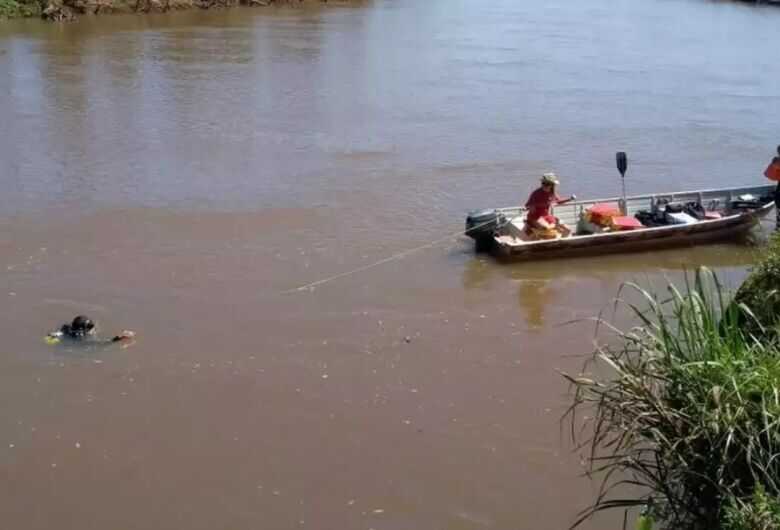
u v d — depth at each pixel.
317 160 21.61
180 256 15.41
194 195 18.80
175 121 24.92
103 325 12.75
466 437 10.13
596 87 30.98
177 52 34.91
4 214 17.33
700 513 6.95
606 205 17.00
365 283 14.50
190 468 9.61
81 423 10.38
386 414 10.62
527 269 15.28
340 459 9.77
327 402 10.87
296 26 42.81
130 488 9.30
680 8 55.78
